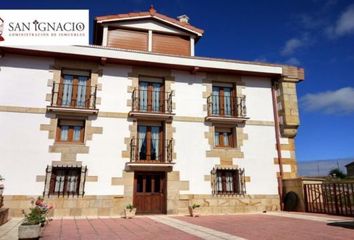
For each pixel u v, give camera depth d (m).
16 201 10.05
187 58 12.77
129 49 12.99
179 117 12.43
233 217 10.57
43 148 10.70
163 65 12.57
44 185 10.40
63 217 10.25
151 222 9.14
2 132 10.46
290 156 13.25
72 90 11.72
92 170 10.97
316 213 11.39
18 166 10.34
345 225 7.89
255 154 12.88
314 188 11.77
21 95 10.95
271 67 13.72
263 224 8.54
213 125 12.79
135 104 12.03
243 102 13.35
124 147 11.52
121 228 7.88
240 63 13.39
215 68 13.02
